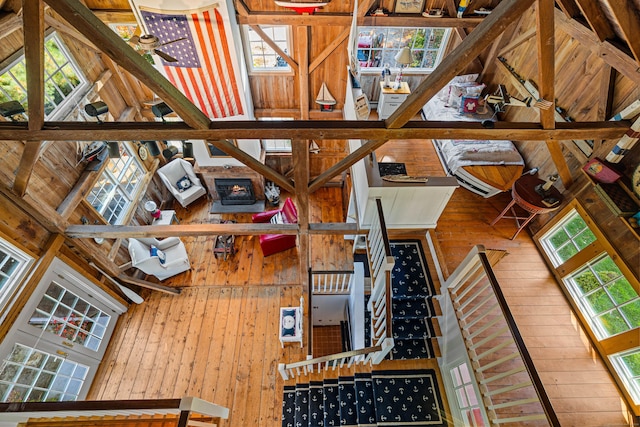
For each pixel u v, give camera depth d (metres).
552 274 4.79
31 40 2.55
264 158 7.59
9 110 2.98
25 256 4.24
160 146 7.64
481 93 6.20
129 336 5.75
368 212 4.80
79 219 5.18
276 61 6.44
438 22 5.50
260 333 5.82
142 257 5.89
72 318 4.95
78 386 4.94
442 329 4.50
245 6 5.26
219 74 5.63
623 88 3.68
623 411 3.65
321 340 7.21
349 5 5.43
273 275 6.68
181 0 4.61
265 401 5.02
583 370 3.93
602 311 4.06
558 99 4.64
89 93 5.48
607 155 3.83
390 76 6.43
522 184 4.60
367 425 3.98
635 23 2.68
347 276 6.11
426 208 4.81
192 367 5.39
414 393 4.12
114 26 5.93
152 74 2.55
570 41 4.36
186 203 7.69
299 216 4.40
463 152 5.16
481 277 3.85
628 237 3.69
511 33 5.45
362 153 3.56
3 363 3.85
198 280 6.57
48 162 4.57
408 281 4.82
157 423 3.37
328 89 6.82
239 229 4.64
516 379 3.83
